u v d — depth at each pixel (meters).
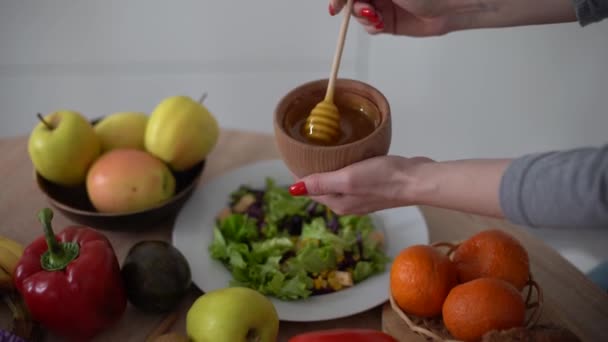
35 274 0.67
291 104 0.64
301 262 0.76
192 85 1.37
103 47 1.31
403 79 1.24
